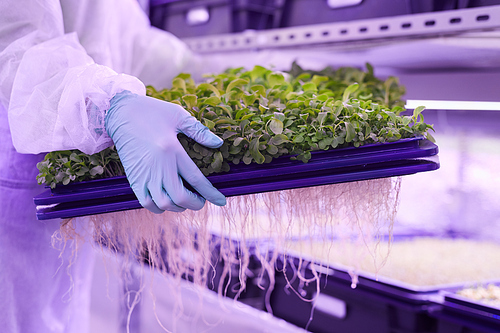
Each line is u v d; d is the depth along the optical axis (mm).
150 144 553
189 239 738
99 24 827
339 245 1104
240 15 1302
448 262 1054
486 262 1027
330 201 687
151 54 1078
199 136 562
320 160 570
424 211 1213
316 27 1166
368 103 640
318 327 1084
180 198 547
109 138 619
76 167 586
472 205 1104
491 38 915
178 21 1454
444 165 1107
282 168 570
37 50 644
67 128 570
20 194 790
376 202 683
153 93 816
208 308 1268
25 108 606
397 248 1146
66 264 861
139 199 566
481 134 1007
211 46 1369
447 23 947
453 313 868
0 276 772
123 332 1205
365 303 977
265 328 1146
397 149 578
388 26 1041
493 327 812
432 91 1076
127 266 758
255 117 602
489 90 965
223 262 1174
